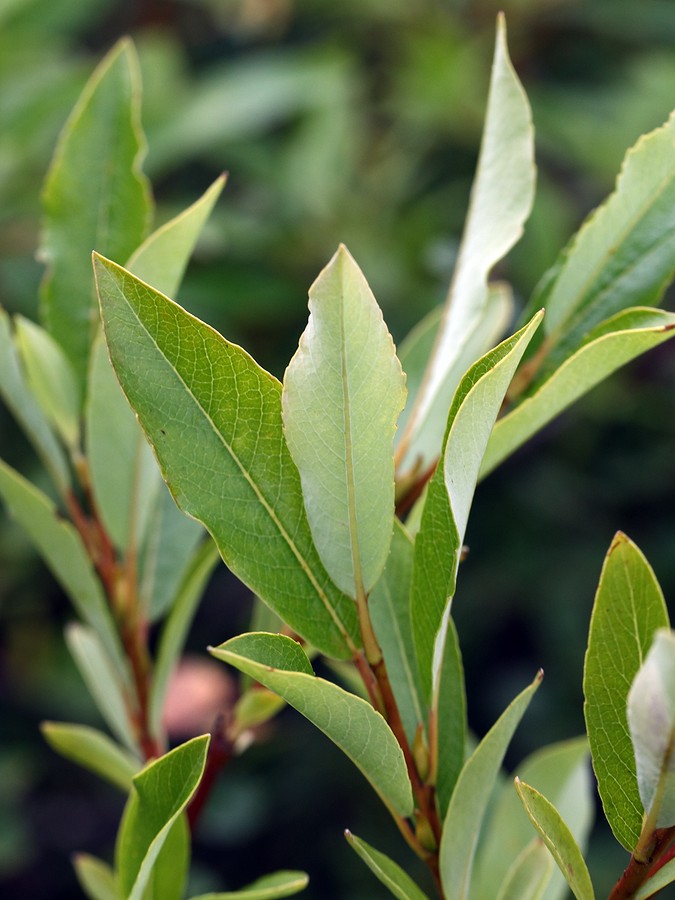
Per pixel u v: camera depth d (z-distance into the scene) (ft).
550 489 3.08
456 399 0.90
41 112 2.59
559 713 3.12
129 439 1.11
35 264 2.60
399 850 3.11
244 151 2.93
